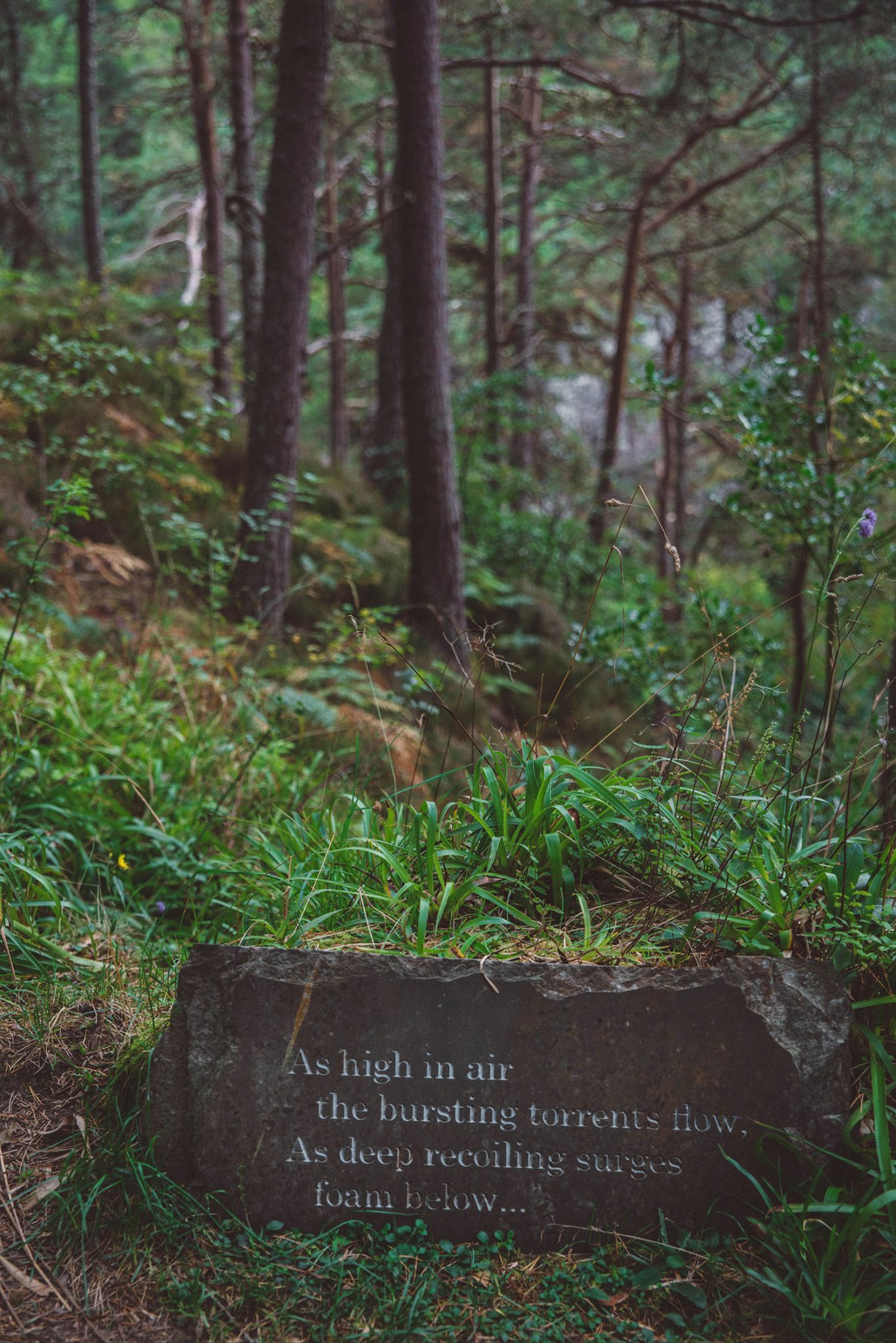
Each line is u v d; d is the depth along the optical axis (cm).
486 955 273
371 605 947
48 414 810
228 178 1430
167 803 441
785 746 312
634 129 1476
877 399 653
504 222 2084
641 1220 251
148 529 664
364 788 441
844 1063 251
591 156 1825
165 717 502
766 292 2125
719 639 346
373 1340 218
